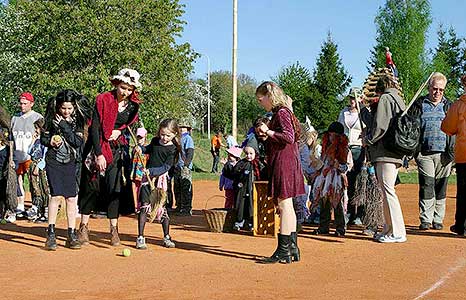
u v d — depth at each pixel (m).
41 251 8.28
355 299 5.65
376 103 9.38
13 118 12.20
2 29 42.38
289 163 7.32
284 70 65.31
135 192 9.62
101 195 8.59
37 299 5.68
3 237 9.44
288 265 7.33
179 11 39.94
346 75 63.94
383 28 62.78
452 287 6.14
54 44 36.72
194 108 68.19
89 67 36.78
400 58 61.44
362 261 7.58
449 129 9.80
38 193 11.41
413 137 8.86
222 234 9.93
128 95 8.31
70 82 36.06
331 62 63.25
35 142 11.41
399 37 61.88
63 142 8.34
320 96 62.78
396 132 8.83
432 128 10.24
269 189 7.43
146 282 6.41
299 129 7.43
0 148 11.15
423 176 10.36
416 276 6.68
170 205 13.23
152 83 38.75
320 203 9.82
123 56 36.38
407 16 61.59
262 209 9.74
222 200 16.38
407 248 8.55
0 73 42.34
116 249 8.45
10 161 11.27
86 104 8.70
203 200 16.41
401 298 5.67
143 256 7.93
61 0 37.19
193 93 68.31
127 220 11.70
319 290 6.01
